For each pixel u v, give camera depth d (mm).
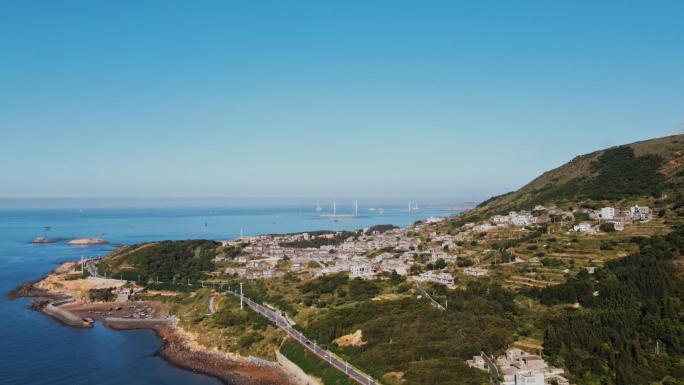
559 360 155250
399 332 188000
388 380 154625
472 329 182000
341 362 177125
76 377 184875
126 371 192625
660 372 143500
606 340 164750
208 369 195750
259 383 180500
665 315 168250
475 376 147625
